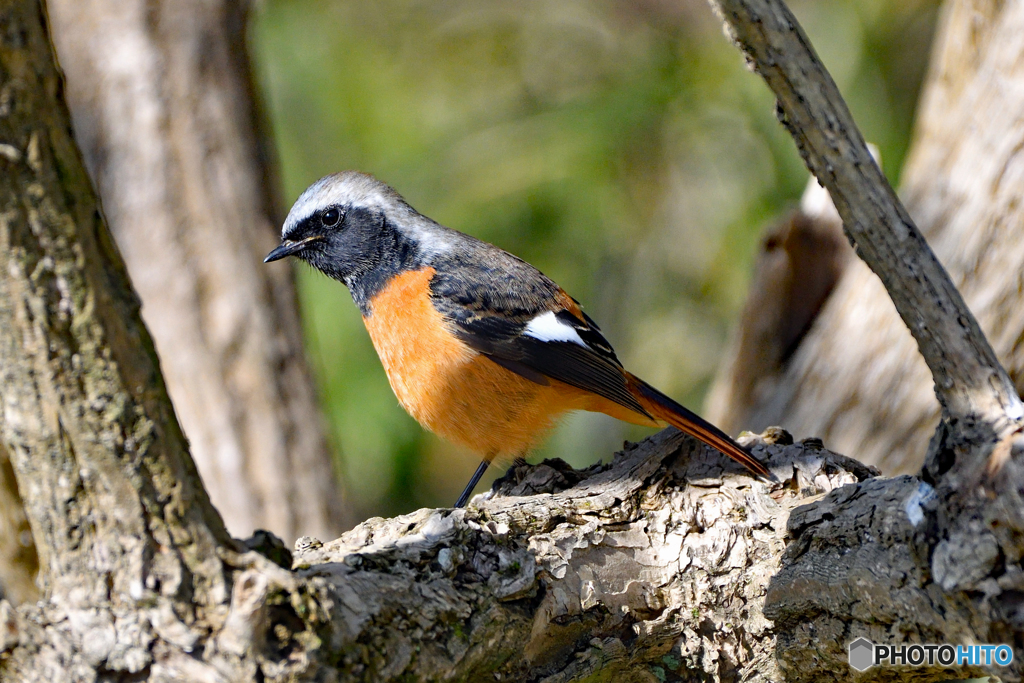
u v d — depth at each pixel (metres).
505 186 15.09
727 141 15.24
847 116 5.34
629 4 16.78
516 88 16.67
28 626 4.96
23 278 4.46
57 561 4.91
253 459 13.34
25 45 4.33
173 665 4.87
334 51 16.16
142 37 12.70
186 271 13.02
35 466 4.75
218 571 4.87
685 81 15.35
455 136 15.92
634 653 6.74
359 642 5.25
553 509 6.67
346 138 16.08
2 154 4.33
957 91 10.91
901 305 5.54
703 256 15.58
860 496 6.29
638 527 6.85
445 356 9.29
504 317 9.32
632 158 15.35
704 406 15.62
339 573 5.51
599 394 9.18
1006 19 10.30
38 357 4.56
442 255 9.78
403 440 15.20
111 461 4.70
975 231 10.59
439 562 5.98
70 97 12.69
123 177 12.83
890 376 11.38
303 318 13.94
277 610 4.89
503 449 9.65
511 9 16.89
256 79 13.64
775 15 5.20
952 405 5.57
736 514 6.88
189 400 13.16
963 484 5.42
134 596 4.79
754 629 6.72
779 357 12.79
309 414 13.72
